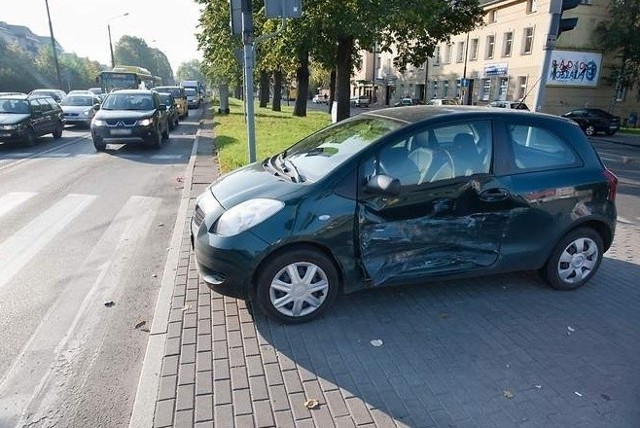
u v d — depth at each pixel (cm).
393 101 5800
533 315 372
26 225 600
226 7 1620
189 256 481
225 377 288
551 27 686
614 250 532
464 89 4125
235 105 3981
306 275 348
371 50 1639
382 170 352
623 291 419
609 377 295
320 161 379
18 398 279
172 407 263
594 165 408
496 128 381
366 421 253
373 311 374
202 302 384
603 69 3219
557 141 401
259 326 348
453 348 323
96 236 562
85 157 1169
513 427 251
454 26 1902
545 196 386
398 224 354
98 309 387
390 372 296
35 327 358
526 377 293
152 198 747
